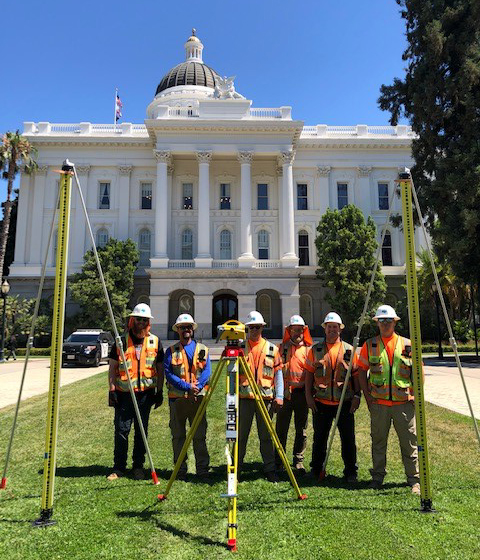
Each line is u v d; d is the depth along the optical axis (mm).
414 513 4480
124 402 5926
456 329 35562
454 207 21578
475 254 21766
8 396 13000
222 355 4734
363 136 42125
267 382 5812
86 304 33594
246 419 5781
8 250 45406
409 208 5043
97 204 40625
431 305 35188
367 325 32500
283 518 4395
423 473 4590
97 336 24500
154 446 7363
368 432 8188
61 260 4691
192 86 51406
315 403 5977
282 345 6816
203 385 5824
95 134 41500
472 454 6668
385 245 40812
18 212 39750
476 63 21609
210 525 4277
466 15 22500
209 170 39406
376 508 4625
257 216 40125
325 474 5723
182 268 35406
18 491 5242
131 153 41281
